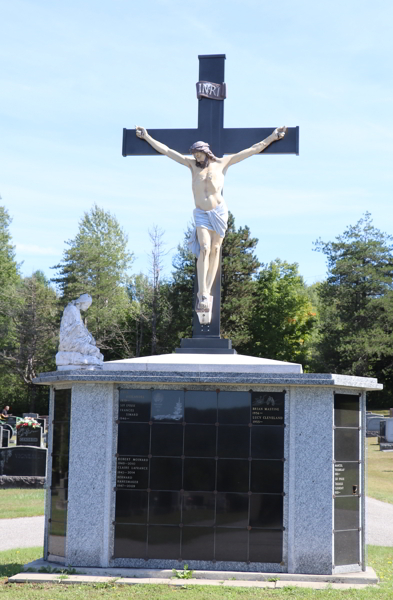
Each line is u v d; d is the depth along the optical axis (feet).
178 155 35.70
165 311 169.89
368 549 39.34
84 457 30.71
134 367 31.09
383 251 179.73
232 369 30.45
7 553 36.40
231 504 29.94
